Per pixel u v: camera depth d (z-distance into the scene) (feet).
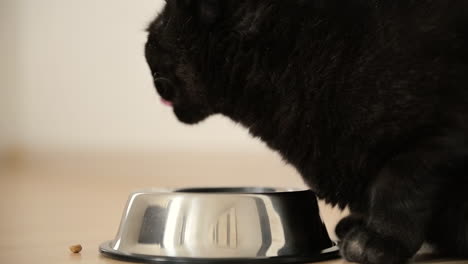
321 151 2.73
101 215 4.58
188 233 2.77
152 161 9.02
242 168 7.73
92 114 10.05
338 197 2.80
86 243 3.42
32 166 9.70
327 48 2.67
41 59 10.68
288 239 2.80
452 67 2.57
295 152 2.80
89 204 5.27
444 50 2.59
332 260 2.81
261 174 7.07
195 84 2.95
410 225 2.58
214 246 2.75
